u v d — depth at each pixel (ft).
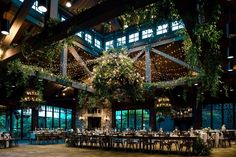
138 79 27.43
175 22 15.39
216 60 16.65
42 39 20.66
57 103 64.34
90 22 17.29
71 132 49.26
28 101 38.19
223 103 56.54
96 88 27.86
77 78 60.64
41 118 60.23
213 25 14.60
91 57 57.16
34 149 39.22
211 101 57.72
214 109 58.39
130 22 15.64
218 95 53.47
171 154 32.58
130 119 67.97
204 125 59.11
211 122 58.34
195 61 17.71
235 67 37.70
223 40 24.48
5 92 48.83
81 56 55.31
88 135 41.42
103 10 16.01
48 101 61.16
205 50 16.52
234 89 49.55
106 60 27.68
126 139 39.42
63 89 57.57
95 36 58.65
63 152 35.22
